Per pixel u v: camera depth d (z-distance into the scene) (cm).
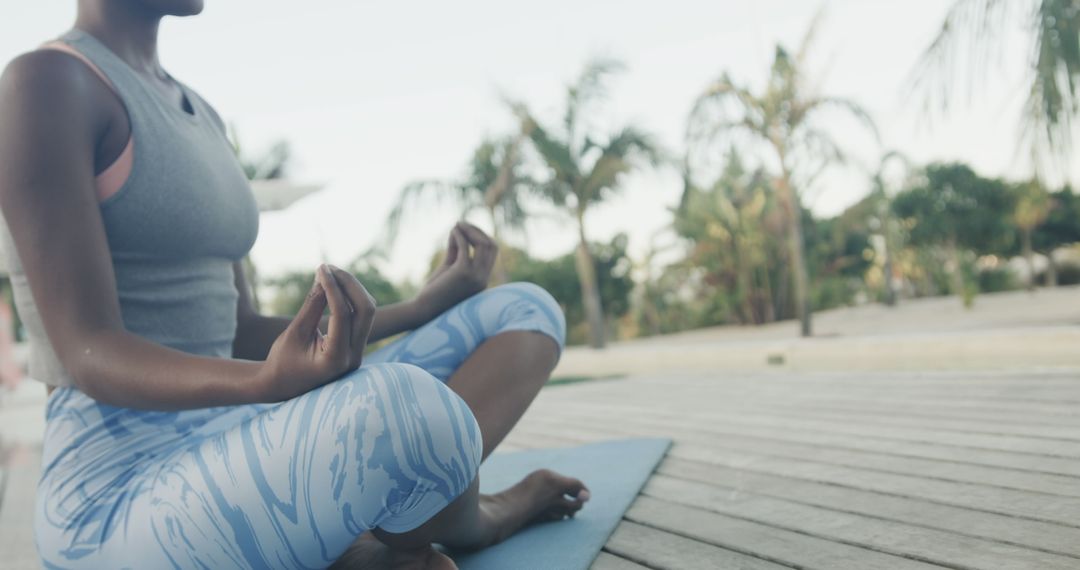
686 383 467
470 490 115
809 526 143
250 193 121
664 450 232
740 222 1864
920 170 2227
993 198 2127
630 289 1950
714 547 136
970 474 170
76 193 89
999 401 273
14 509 252
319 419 85
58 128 89
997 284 2617
